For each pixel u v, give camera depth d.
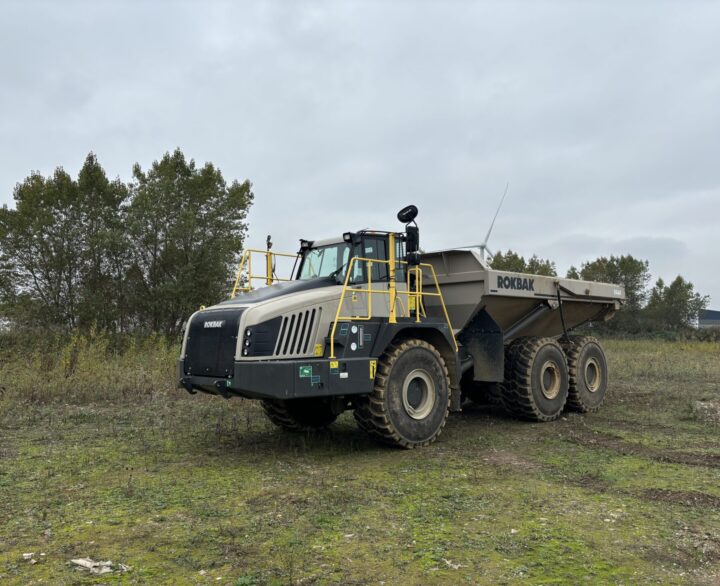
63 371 12.35
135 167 26.52
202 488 5.60
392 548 4.11
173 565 3.83
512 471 6.26
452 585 3.55
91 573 3.70
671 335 37.53
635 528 4.53
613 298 11.80
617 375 15.42
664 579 3.65
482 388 10.67
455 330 9.24
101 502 5.15
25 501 5.16
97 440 7.73
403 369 7.41
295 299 6.90
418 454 7.11
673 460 6.70
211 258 24.52
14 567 3.79
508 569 3.78
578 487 5.66
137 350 16.67
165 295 23.92
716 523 4.66
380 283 7.85
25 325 18.92
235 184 26.80
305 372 6.63
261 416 9.55
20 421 8.93
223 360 6.61
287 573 3.69
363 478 5.99
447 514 4.84
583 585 3.55
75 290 24.25
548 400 9.55
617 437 8.07
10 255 23.91
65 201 24.44
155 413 9.69
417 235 7.83
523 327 10.13
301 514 4.83
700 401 10.62
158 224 24.61
